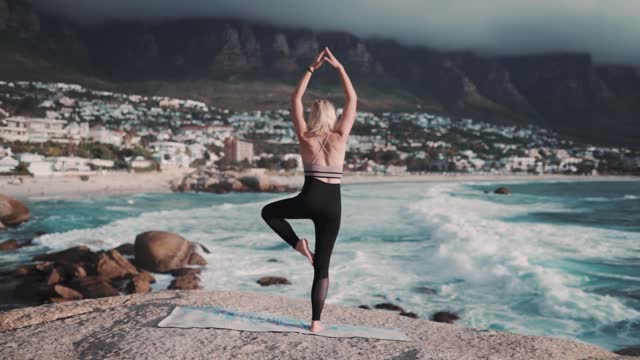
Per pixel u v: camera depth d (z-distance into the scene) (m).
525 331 9.75
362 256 17.36
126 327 3.50
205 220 31.08
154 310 3.94
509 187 95.19
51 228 29.23
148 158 108.88
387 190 76.62
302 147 3.23
